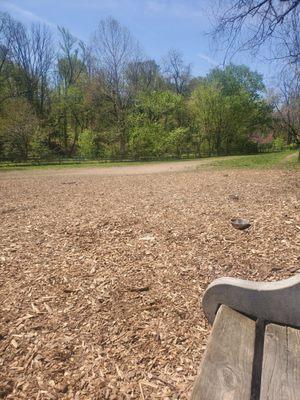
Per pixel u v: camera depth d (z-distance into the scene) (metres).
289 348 1.78
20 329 2.93
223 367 1.69
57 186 12.31
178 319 2.95
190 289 3.40
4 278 3.83
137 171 20.83
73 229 5.45
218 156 43.59
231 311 2.09
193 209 6.39
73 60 51.38
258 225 5.00
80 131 46.72
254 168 16.86
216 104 48.59
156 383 2.32
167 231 5.06
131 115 42.25
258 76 51.47
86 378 2.39
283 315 2.00
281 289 1.98
